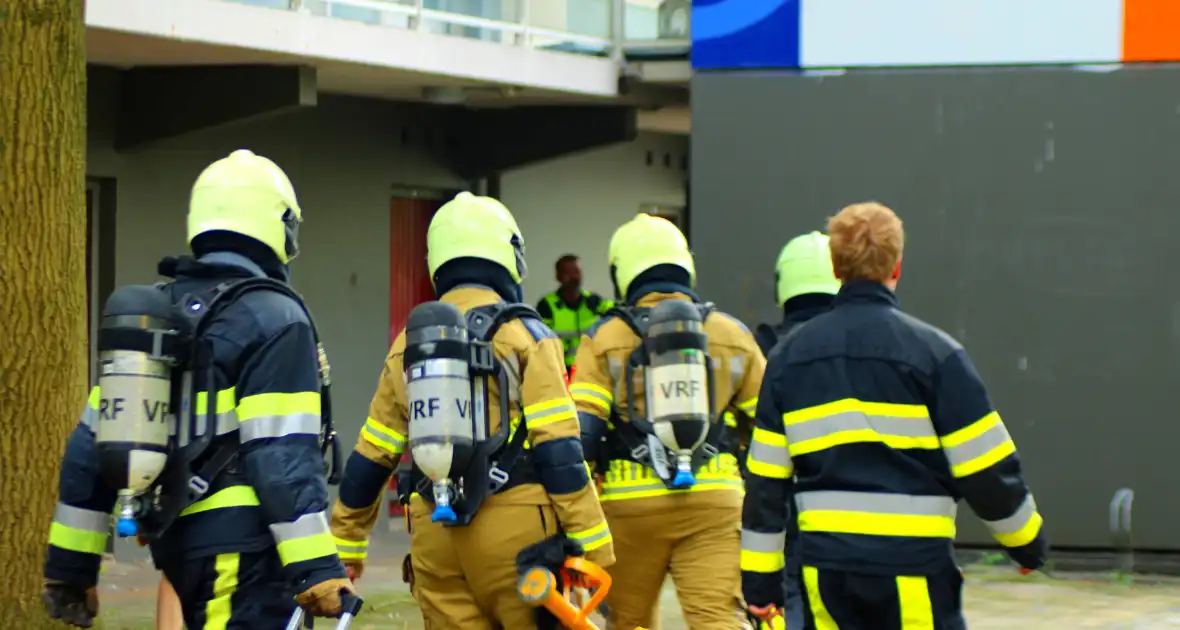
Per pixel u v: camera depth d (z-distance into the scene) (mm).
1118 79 12328
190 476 4977
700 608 6910
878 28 12648
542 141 16703
